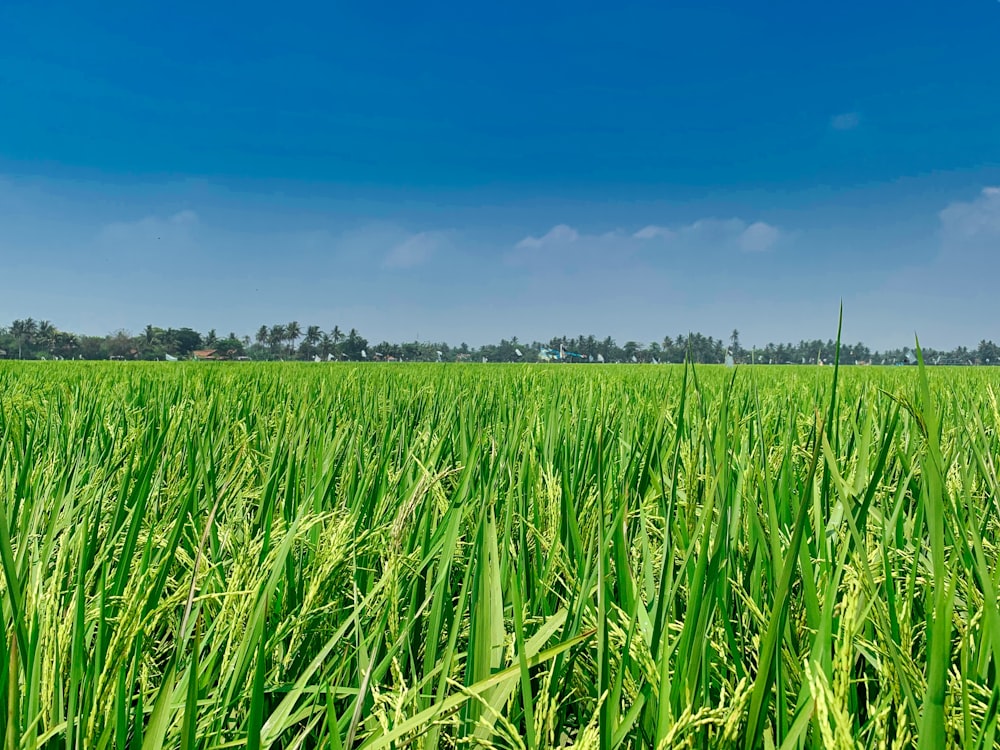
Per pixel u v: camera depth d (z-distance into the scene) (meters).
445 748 1.43
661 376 11.53
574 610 1.68
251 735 1.25
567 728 1.64
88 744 1.22
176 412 3.98
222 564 1.84
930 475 1.13
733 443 2.43
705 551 1.32
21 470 2.73
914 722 1.15
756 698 1.17
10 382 8.89
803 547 1.43
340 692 1.50
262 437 4.18
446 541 1.70
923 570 1.83
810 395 5.96
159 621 1.65
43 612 1.44
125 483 2.45
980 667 1.37
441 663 1.57
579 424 3.88
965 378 8.98
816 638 1.27
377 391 6.99
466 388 7.21
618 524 1.76
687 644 1.31
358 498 2.51
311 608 1.73
